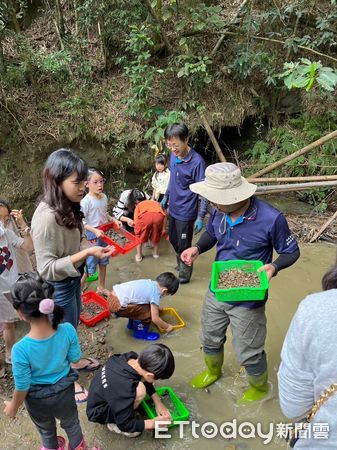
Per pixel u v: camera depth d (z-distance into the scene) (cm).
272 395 297
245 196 243
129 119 541
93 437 268
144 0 523
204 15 551
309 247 487
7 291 295
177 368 321
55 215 240
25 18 567
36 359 213
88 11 517
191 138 588
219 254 282
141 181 567
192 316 376
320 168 584
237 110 595
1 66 468
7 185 482
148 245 488
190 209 390
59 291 262
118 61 541
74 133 513
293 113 622
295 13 571
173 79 578
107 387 250
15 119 477
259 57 552
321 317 131
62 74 515
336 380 132
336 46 590
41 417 228
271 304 392
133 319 345
